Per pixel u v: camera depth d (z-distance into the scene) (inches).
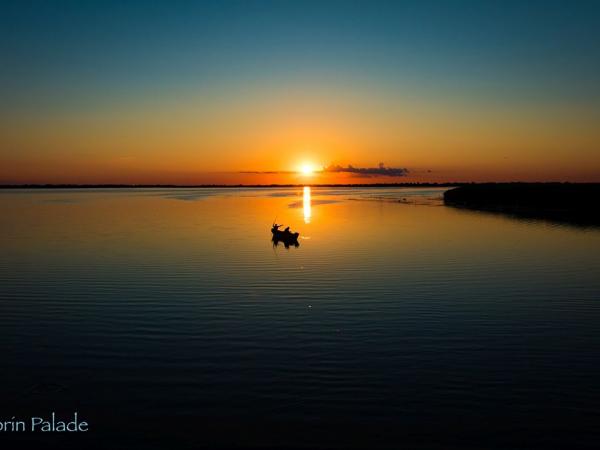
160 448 310.7
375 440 315.3
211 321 544.1
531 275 776.3
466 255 968.3
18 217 1935.3
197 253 1000.9
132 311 581.6
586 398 364.2
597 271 805.2
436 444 310.8
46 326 527.8
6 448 312.5
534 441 312.8
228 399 367.2
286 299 634.8
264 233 1358.3
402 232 1373.0
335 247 1083.9
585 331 507.2
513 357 440.1
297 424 333.7
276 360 436.1
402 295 652.7
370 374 406.9
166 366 424.5
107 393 377.7
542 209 2242.9
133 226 1561.3
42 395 375.2
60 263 887.7
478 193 3024.1
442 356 443.2
